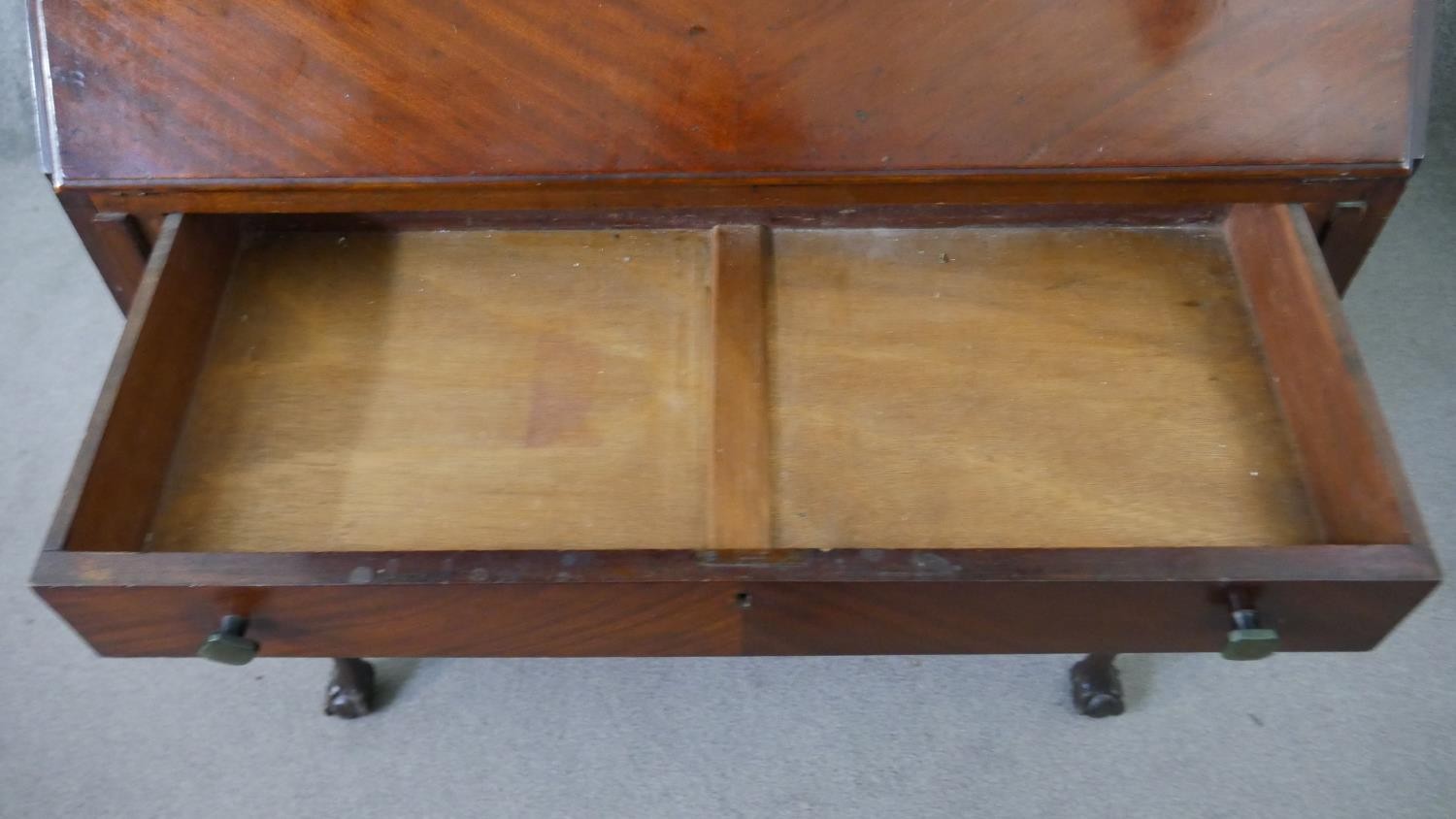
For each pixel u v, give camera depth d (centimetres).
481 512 100
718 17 102
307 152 104
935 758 129
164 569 83
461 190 105
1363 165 102
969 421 105
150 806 127
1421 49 101
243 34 102
